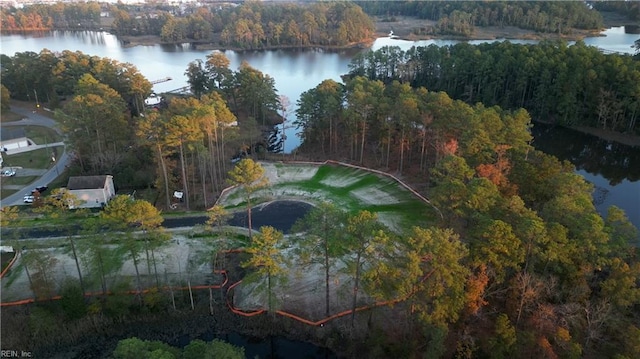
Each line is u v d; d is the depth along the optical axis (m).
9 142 97.81
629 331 38.91
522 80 122.69
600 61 112.81
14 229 57.06
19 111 126.25
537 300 43.44
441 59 145.38
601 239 44.56
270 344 48.88
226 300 53.31
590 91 111.44
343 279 55.41
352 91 92.31
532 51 128.50
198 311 52.03
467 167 56.91
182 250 61.94
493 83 129.88
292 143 109.88
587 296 44.22
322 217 46.53
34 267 53.06
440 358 41.41
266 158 94.50
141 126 71.06
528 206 59.88
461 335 42.38
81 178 74.19
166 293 53.22
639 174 95.19
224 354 35.22
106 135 86.25
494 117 68.19
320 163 90.62
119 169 83.75
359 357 45.88
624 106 107.44
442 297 39.91
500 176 59.47
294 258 59.03
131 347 37.06
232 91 122.44
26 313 50.41
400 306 50.12
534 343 39.44
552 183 57.72
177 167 85.38
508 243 42.31
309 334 49.12
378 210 72.94
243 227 67.88
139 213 48.34
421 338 44.56
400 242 45.22
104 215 48.66
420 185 79.75
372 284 41.69
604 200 81.94
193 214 71.88
